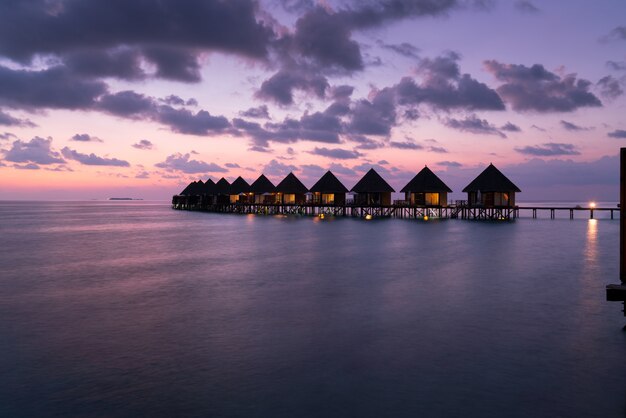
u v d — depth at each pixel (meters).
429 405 6.86
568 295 14.02
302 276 17.69
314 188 64.81
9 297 14.27
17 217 78.69
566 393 7.23
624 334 10.12
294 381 7.71
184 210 105.88
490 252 24.59
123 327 10.86
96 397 7.16
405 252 24.81
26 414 6.64
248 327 10.79
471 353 8.96
